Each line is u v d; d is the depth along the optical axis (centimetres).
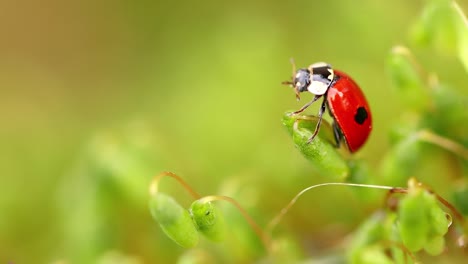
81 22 13
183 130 11
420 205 8
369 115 8
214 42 12
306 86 8
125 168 9
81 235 9
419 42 8
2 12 14
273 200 9
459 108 8
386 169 8
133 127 10
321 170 8
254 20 12
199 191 10
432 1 8
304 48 11
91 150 9
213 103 11
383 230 8
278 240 9
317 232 9
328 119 9
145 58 13
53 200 11
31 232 10
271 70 11
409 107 8
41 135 12
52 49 14
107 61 13
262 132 11
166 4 13
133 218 9
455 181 9
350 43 11
